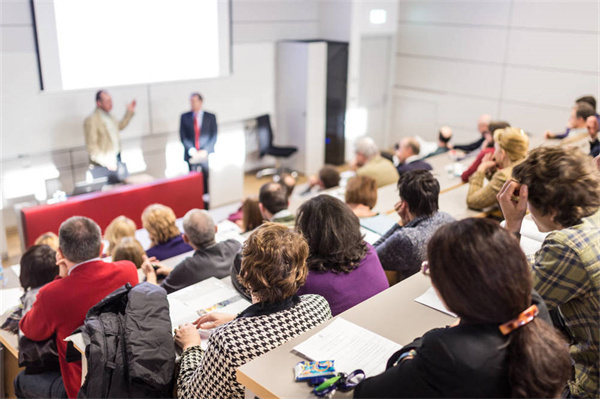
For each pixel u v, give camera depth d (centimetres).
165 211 336
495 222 103
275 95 762
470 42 743
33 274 266
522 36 691
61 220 473
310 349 136
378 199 381
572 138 444
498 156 329
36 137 551
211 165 629
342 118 769
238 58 699
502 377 97
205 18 648
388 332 147
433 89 802
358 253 194
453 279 100
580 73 652
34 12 518
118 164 579
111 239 359
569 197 134
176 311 216
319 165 781
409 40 811
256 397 131
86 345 182
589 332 136
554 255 133
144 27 600
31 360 233
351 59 745
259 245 154
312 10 763
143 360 178
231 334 147
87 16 555
